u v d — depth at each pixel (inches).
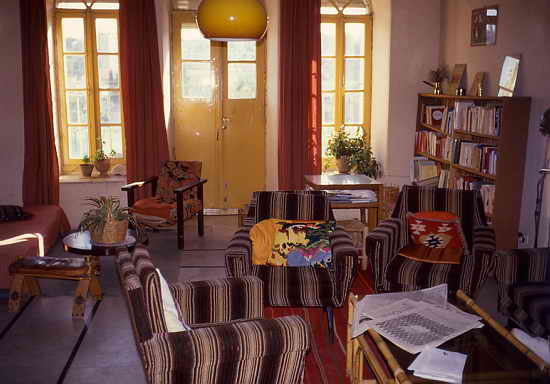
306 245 145.3
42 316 153.6
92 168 251.4
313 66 246.2
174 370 89.6
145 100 245.1
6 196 226.1
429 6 237.6
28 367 125.9
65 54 251.9
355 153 246.4
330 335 137.6
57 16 249.0
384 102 247.1
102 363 128.1
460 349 97.5
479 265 139.6
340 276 132.2
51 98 236.5
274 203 156.7
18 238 176.1
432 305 113.4
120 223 159.0
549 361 93.4
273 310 158.9
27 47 228.8
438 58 240.8
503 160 176.7
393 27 238.1
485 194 185.3
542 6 169.9
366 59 263.1
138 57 241.0
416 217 157.3
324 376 123.0
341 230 150.8
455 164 207.2
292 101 247.8
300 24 243.6
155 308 90.8
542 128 159.3
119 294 171.2
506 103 173.8
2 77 220.4
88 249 154.8
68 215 246.8
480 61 206.8
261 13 114.9
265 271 138.9
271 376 94.7
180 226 215.0
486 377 89.4
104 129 259.1
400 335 100.4
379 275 146.4
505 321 150.4
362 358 112.6
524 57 179.6
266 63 264.5
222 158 271.3
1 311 156.7
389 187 219.5
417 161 232.8
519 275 135.2
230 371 92.2
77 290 153.5
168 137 259.4
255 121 269.6
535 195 175.0
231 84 265.9
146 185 247.6
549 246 165.5
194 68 263.6
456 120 206.1
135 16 238.7
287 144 249.3
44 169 235.6
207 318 114.2
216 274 189.9
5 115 222.4
